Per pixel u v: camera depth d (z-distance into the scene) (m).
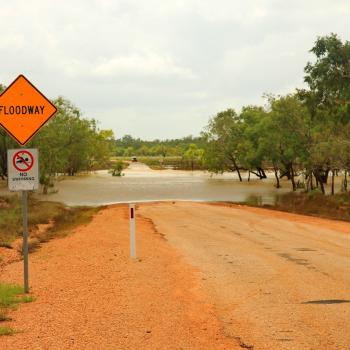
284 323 7.98
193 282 11.13
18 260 15.26
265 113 70.75
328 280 11.40
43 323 7.93
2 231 20.95
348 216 33.81
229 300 9.52
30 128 9.77
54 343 6.95
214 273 12.25
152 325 7.82
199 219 27.78
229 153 77.69
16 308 8.92
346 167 43.22
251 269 12.80
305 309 8.81
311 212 36.53
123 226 24.64
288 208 39.22
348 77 37.81
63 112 59.56
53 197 48.31
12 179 9.77
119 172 96.25
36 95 9.78
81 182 72.38
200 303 9.26
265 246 17.39
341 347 6.83
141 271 12.46
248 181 75.94
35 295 10.01
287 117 49.94
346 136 43.22
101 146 105.50
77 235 21.33
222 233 21.44
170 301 9.37
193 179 81.88
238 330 7.64
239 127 76.69
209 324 7.94
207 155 80.75
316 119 44.53
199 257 14.85
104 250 16.42
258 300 9.52
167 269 12.78
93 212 34.62
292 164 61.84
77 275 12.12
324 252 15.98
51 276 12.13
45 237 21.22
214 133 79.06
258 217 29.20
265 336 7.34
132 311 8.62
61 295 9.94
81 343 6.95
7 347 6.78
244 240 19.12
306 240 19.25
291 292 10.18
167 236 20.36
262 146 59.38
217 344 7.00
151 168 138.00
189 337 7.27
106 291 10.20
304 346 6.89
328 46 37.22
